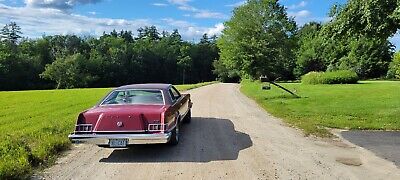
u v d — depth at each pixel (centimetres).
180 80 12331
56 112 1653
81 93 3406
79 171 666
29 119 1410
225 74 10919
